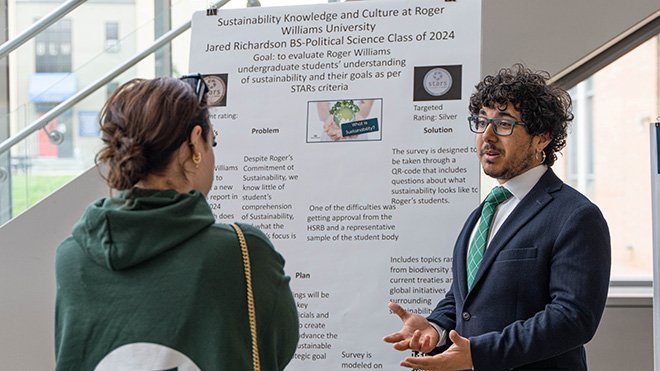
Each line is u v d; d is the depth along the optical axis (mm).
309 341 2691
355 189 2727
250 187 2803
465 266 2240
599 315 1981
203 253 1324
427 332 2166
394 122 2730
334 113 2781
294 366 2693
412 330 2168
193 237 1341
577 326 1938
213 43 2918
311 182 2762
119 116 1354
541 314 1982
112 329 1303
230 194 2814
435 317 2289
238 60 2889
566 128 2266
